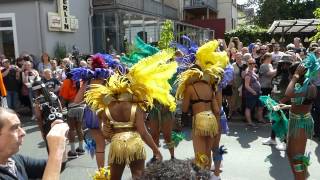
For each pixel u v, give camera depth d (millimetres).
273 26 16531
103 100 4047
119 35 17516
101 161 4996
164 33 6609
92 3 17547
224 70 4969
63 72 9828
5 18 14609
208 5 31641
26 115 10766
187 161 1527
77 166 6184
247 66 9047
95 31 17812
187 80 4711
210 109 4734
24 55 11539
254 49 10758
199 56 4711
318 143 7277
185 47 6172
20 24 14461
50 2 14602
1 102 7406
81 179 5613
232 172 5738
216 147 4996
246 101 8844
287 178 5469
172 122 5695
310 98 4406
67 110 6684
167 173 1426
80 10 16672
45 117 3561
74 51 14211
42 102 3699
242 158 6410
